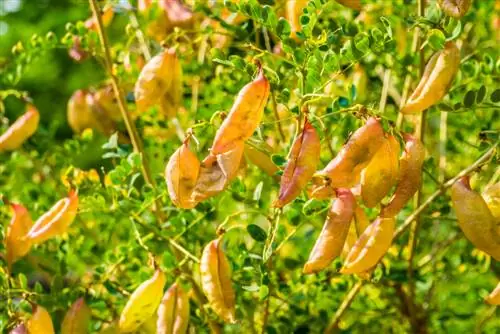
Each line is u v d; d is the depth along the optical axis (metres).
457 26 1.01
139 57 1.31
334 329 1.21
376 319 1.28
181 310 1.05
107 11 1.29
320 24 1.15
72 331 1.10
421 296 1.31
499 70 1.15
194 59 1.30
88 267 1.33
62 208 1.09
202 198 0.97
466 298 1.31
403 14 1.20
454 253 1.32
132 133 1.20
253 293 1.25
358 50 1.03
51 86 2.98
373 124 0.94
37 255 1.31
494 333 1.31
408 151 0.97
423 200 1.29
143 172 1.20
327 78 1.21
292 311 1.23
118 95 1.20
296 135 1.01
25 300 1.12
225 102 1.22
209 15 1.18
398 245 1.26
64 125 2.90
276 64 1.16
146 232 1.21
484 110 1.29
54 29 3.07
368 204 0.96
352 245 1.01
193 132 0.99
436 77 1.01
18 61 1.32
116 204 1.14
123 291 1.18
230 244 1.23
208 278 1.02
